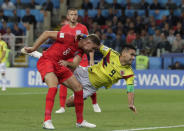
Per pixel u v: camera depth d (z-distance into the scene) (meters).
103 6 62.56
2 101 32.12
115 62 22.02
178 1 64.81
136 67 48.16
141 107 28.95
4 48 41.88
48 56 18.36
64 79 18.61
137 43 48.88
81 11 62.38
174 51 49.75
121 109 27.41
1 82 47.34
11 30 54.38
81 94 18.81
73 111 25.84
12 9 62.84
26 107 27.98
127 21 55.88
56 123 20.28
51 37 18.44
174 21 57.75
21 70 47.62
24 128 18.41
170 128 18.97
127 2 62.31
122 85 47.25
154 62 48.72
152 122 21.08
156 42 49.78
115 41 49.16
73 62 18.67
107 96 37.47
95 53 26.39
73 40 18.41
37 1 64.94
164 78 47.41
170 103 32.19
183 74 47.34
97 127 18.97
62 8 62.19
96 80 22.64
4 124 19.75
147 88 47.38
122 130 17.98
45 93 39.62
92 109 27.16
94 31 51.91
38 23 59.78
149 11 62.31
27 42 50.47
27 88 45.69
